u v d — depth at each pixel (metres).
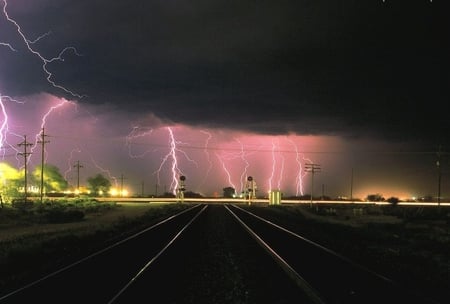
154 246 23.84
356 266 17.59
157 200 110.19
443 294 12.95
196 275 15.74
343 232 33.00
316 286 13.83
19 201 73.62
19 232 34.47
